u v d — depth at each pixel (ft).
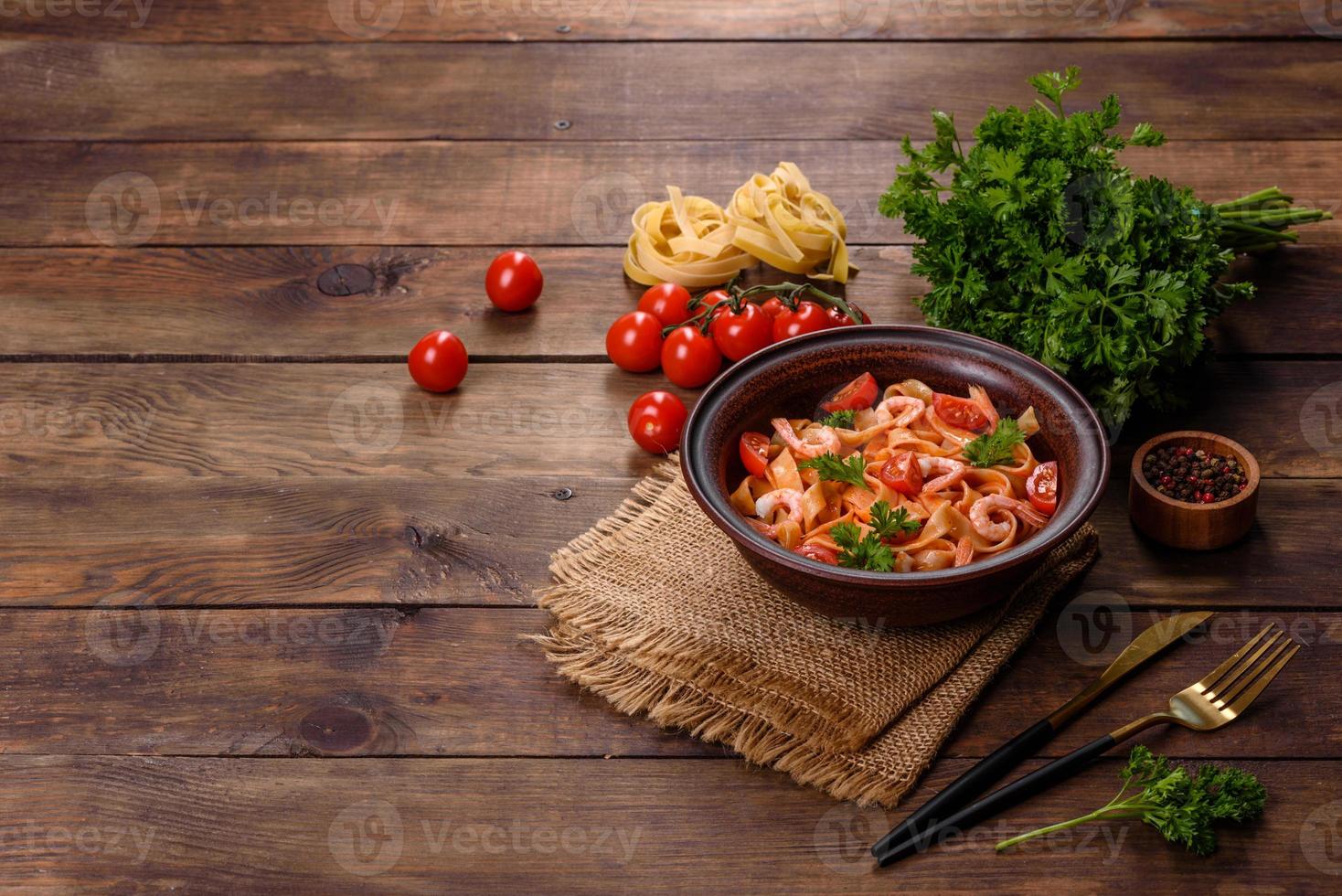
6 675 4.58
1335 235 5.31
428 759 4.45
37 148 5.68
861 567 4.37
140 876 4.32
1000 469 4.51
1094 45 5.88
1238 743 4.42
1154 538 4.69
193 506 4.85
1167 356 4.80
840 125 5.67
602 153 5.62
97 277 5.33
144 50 5.98
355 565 4.74
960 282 4.84
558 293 5.28
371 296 5.28
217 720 4.51
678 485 4.80
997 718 4.47
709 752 4.45
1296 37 5.87
